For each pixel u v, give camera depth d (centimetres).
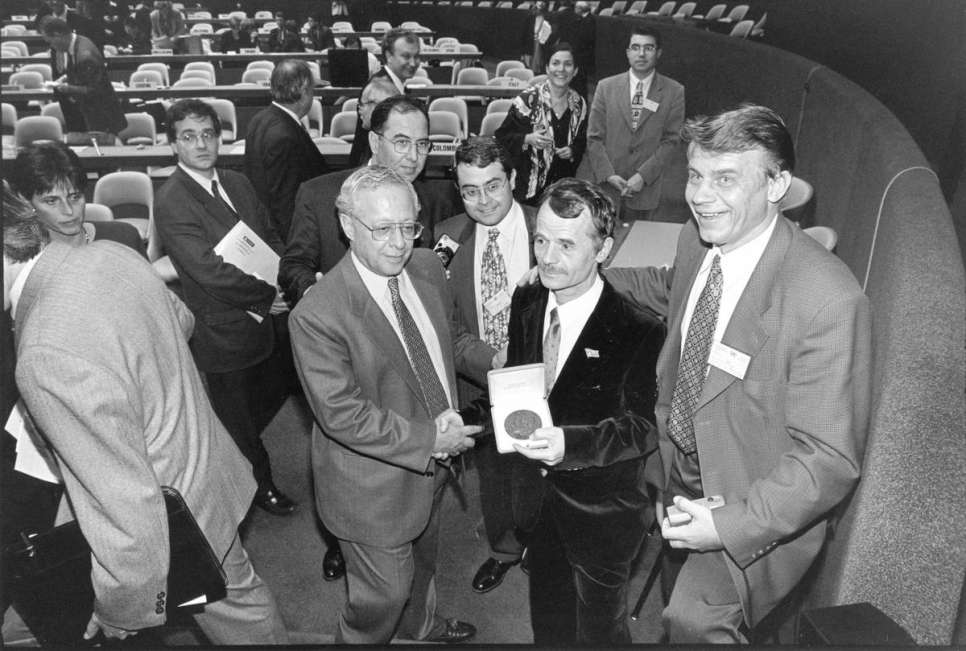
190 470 167
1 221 154
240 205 292
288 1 1398
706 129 147
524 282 190
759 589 163
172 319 168
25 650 163
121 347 148
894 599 140
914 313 156
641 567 264
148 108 769
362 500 192
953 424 136
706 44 789
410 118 249
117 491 143
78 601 163
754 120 145
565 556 194
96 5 1064
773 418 155
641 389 179
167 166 584
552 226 165
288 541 286
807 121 506
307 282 255
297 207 269
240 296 271
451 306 216
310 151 350
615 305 176
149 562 148
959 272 168
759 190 148
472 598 257
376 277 189
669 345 179
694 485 178
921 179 233
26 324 143
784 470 150
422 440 186
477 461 238
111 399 141
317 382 182
